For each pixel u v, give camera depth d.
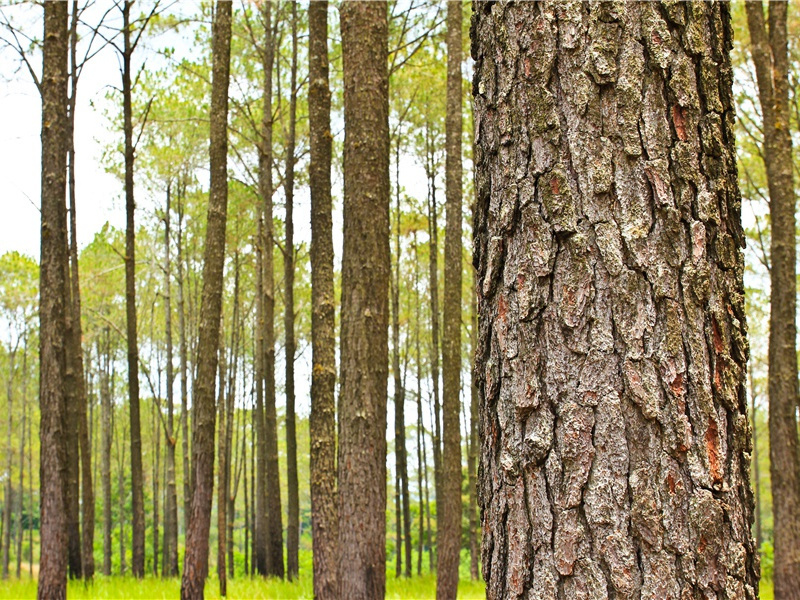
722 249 1.64
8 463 30.67
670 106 1.66
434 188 16.92
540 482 1.59
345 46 6.11
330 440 7.18
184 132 16.50
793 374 8.58
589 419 1.56
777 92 9.15
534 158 1.69
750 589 1.53
